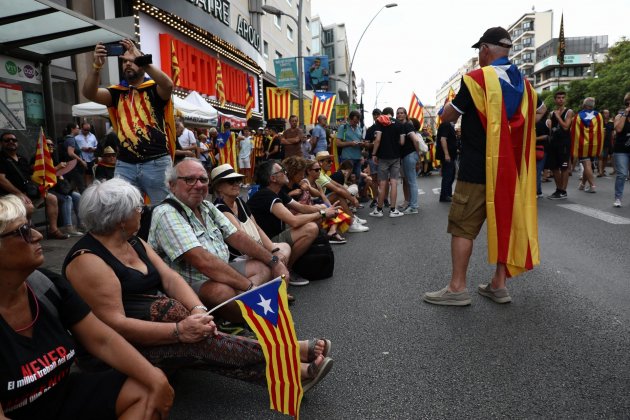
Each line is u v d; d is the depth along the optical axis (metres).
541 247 5.80
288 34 36.22
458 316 3.71
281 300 2.48
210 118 12.60
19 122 8.27
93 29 7.25
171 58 14.57
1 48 7.30
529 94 3.88
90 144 10.05
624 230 6.45
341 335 3.45
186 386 2.80
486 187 3.78
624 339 3.17
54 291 1.87
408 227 7.67
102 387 1.93
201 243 3.26
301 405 2.55
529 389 2.61
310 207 5.72
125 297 2.50
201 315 2.38
